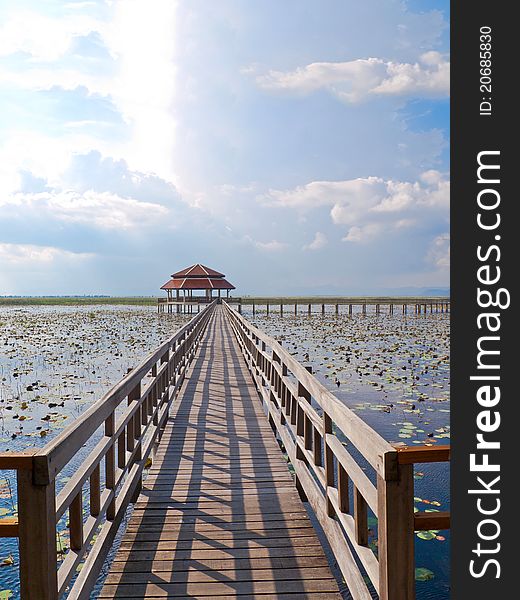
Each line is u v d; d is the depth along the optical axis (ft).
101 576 11.08
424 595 10.63
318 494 10.56
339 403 8.14
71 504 7.20
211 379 29.89
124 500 10.53
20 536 5.44
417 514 5.49
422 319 119.75
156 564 9.40
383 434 22.16
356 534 7.14
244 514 11.62
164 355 19.49
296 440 12.91
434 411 26.40
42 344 61.36
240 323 42.75
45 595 5.43
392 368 40.40
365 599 6.67
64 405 28.55
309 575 9.05
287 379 15.34
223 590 8.58
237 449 16.69
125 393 10.12
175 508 11.94
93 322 105.40
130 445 11.69
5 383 35.70
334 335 71.05
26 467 5.43
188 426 19.57
